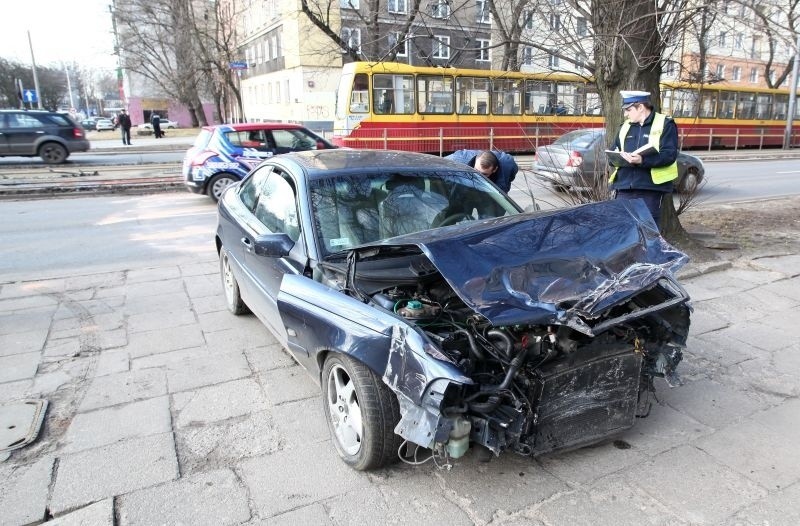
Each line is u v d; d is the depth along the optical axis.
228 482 3.03
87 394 4.00
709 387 4.00
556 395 2.86
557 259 3.09
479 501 2.86
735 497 2.85
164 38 46.12
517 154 23.14
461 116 21.61
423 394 2.61
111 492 2.96
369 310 3.00
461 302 3.18
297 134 12.63
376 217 3.98
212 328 5.21
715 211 10.49
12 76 69.06
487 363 2.88
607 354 3.00
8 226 10.02
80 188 13.75
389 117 20.53
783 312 5.35
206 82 48.66
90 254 8.05
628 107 5.26
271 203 4.58
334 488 2.97
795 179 16.91
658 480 2.99
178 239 9.01
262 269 4.30
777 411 3.67
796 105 31.08
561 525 2.68
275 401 3.89
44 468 3.16
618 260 3.21
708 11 6.00
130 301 5.99
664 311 3.37
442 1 8.98
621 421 3.13
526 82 21.69
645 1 6.46
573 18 6.93
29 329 5.22
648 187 5.30
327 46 24.25
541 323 2.73
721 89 27.23
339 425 3.23
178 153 25.20
